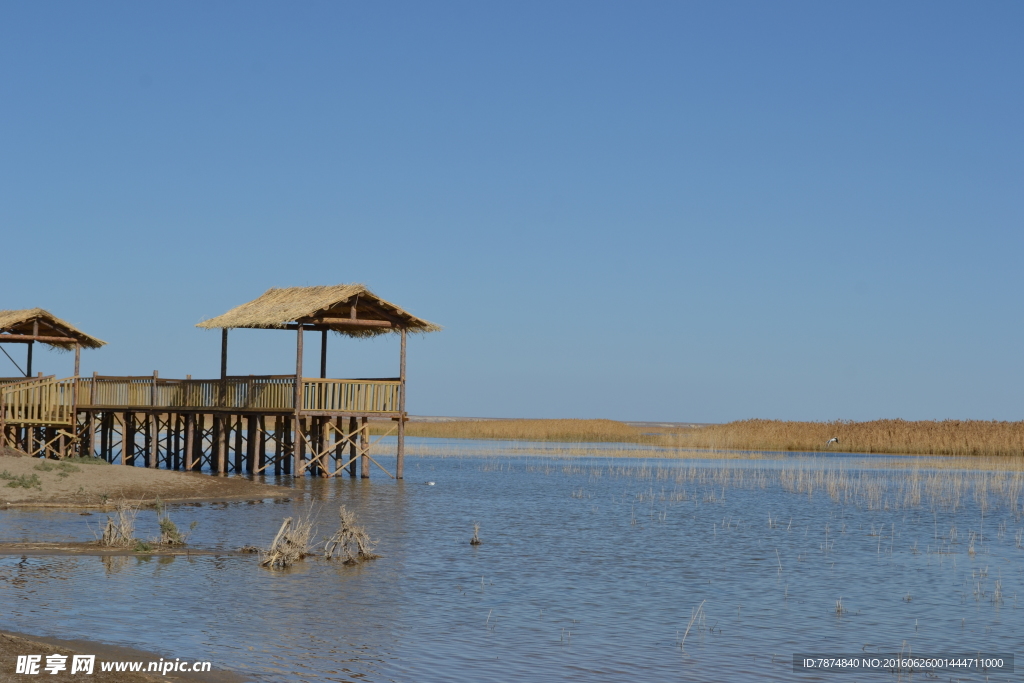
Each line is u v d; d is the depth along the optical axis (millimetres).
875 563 19891
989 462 56469
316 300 35531
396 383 37031
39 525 21719
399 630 13648
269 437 41125
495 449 66250
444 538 21984
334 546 19500
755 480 40125
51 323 41844
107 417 43156
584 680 11703
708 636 13852
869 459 59688
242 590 15711
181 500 27312
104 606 14375
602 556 20141
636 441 85062
